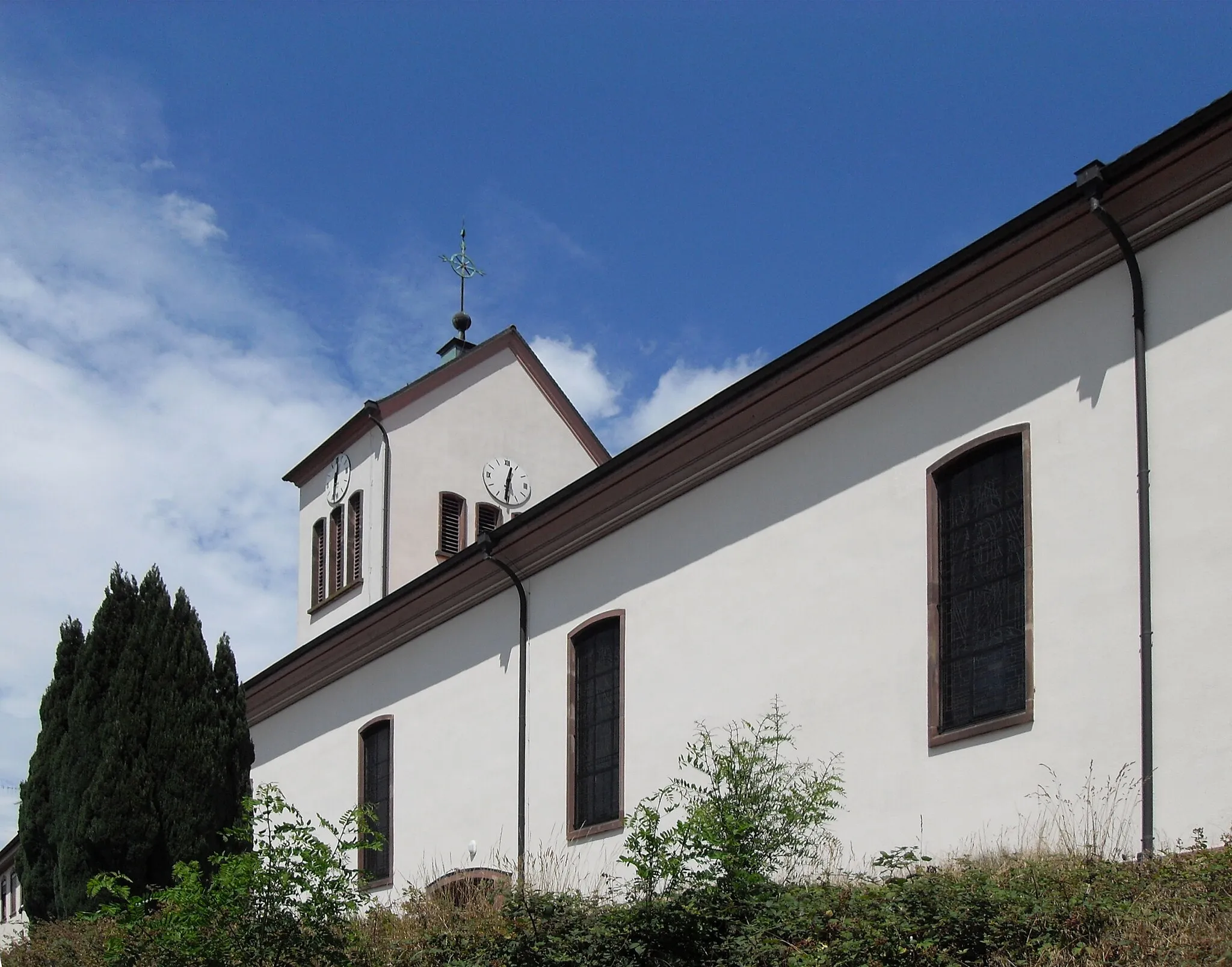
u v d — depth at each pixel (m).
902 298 15.47
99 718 20.08
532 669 20.97
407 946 14.84
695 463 18.36
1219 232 13.05
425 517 29.94
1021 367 14.62
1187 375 13.09
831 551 16.44
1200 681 12.52
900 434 15.84
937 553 15.21
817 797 14.97
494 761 21.48
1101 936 10.55
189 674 20.23
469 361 31.23
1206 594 12.61
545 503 20.31
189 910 13.88
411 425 30.27
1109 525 13.52
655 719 18.50
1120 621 13.28
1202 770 12.37
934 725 14.87
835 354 16.34
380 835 14.48
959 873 12.66
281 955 13.80
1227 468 12.65
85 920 17.19
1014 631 14.37
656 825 13.70
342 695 25.94
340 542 31.34
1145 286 13.57
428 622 23.53
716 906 12.86
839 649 16.11
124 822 19.25
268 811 14.51
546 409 32.06
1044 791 13.62
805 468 16.97
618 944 12.98
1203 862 11.38
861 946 11.08
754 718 17.03
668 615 18.62
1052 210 13.96
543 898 14.33
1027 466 14.36
